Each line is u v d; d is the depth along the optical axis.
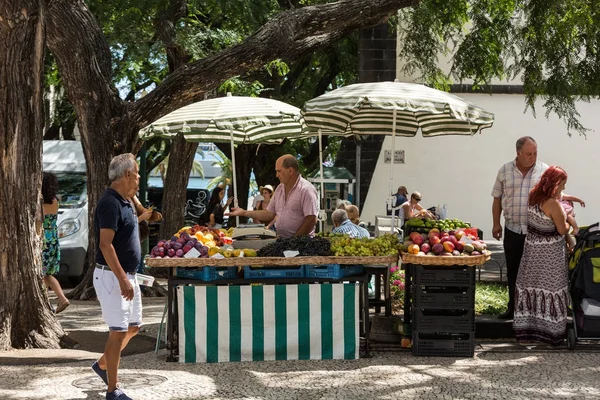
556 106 19.80
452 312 8.42
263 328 8.15
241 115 10.52
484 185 25.52
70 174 17.09
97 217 6.41
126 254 6.50
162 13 15.44
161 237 17.23
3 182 8.64
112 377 6.43
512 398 6.63
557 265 8.68
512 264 9.38
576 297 8.62
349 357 8.21
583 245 8.59
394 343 8.95
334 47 26.00
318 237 8.34
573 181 25.67
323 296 8.20
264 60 13.52
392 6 14.03
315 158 28.61
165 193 17.31
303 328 8.19
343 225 10.59
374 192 25.33
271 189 17.44
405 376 7.42
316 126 11.52
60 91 26.69
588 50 19.19
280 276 8.20
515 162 9.28
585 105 25.50
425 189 25.50
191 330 8.08
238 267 8.39
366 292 8.28
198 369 7.76
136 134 13.41
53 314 9.05
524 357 8.27
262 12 18.17
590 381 7.22
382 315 10.09
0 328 8.59
